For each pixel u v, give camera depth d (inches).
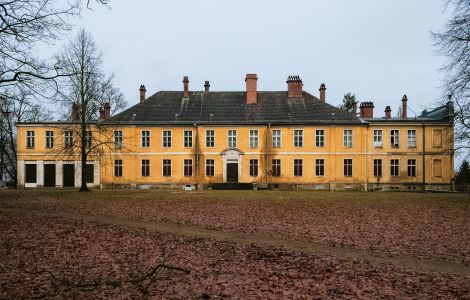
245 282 355.3
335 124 1926.7
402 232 608.4
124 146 1902.1
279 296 318.0
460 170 2156.7
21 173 1940.2
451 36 984.9
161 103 2023.9
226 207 949.8
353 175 1921.8
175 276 374.3
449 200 1159.6
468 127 1069.8
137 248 495.5
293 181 1929.1
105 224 685.3
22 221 699.4
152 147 1943.9
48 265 412.2
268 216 791.1
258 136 1947.6
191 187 1888.5
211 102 2036.2
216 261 431.8
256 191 1668.3
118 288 337.1
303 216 791.1
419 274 380.2
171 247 502.3
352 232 610.9
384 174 1929.1
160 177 1939.0
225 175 1937.7
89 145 1663.4
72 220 725.9
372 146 1936.5
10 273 378.6
